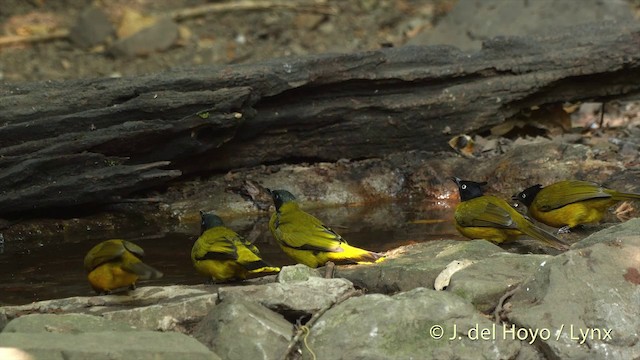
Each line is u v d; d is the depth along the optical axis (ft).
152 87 44.09
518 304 27.63
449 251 32.27
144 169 42.86
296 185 47.19
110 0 80.23
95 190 42.47
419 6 79.30
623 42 49.88
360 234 40.73
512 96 49.39
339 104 47.96
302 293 27.99
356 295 28.94
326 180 47.70
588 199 36.70
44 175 42.04
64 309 28.27
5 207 41.57
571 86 50.62
